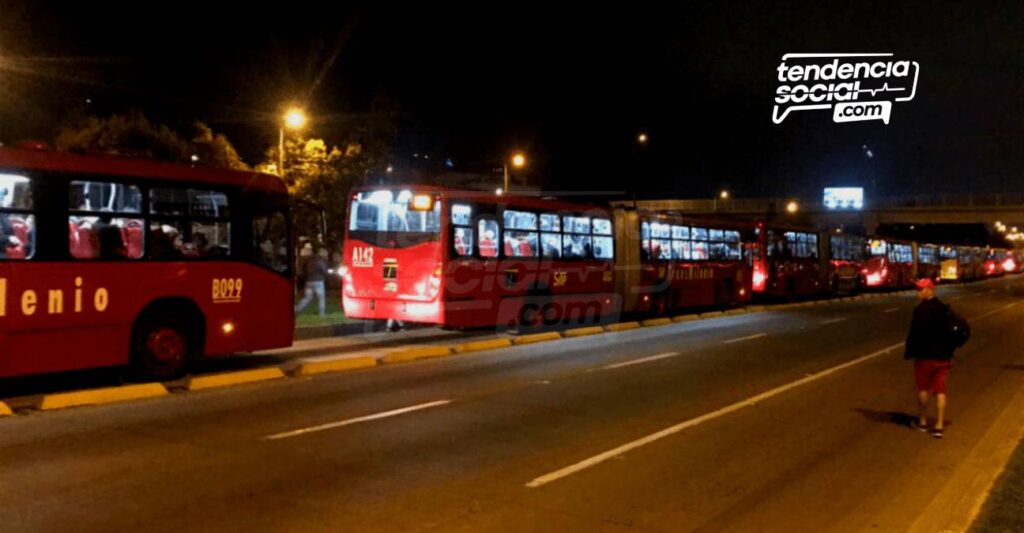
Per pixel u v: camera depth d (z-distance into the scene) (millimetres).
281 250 14125
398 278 18250
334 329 19828
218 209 13141
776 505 7281
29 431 9273
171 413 10391
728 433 10094
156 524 6273
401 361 15789
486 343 18312
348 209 19203
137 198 12008
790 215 89750
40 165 10945
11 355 10609
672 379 14156
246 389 12273
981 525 6449
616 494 7453
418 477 7805
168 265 12359
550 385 13219
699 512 7020
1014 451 9133
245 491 7191
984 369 16469
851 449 9477
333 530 6262
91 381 12570
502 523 6551
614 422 10539
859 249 46781
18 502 6734
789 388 13547
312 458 8359
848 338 21719
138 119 24672
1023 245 157875
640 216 25203
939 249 65250
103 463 7965
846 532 6590
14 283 10617
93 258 11461
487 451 8875
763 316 29422
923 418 10531
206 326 12875
